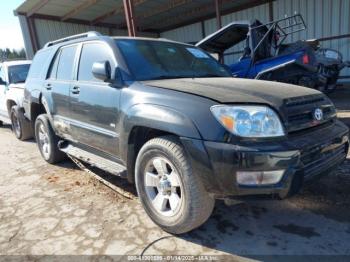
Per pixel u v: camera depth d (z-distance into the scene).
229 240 2.68
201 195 2.51
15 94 6.68
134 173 3.21
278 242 2.62
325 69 9.73
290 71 7.06
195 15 17.80
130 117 2.91
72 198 3.67
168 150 2.62
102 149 3.58
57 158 4.95
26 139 6.99
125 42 3.57
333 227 2.78
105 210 3.32
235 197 2.40
